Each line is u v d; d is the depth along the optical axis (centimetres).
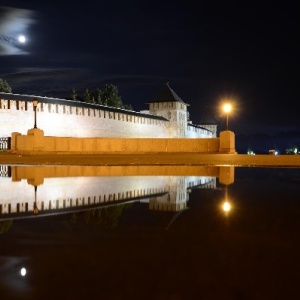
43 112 5803
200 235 322
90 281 213
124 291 200
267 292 199
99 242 298
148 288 204
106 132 7100
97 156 2670
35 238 307
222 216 412
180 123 11500
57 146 3291
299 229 345
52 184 812
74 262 245
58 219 388
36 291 200
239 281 213
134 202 521
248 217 409
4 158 2439
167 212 436
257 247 284
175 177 1048
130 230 336
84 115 6581
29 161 2209
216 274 225
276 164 1988
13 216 405
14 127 5381
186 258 255
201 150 3281
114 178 1002
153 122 8712
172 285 207
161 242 296
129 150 3391
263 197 598
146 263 243
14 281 213
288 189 718
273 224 371
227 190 696
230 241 299
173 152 3303
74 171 1334
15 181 890
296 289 203
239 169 1514
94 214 420
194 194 635
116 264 242
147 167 1650
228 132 3097
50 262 245
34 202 521
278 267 237
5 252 268
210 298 192
